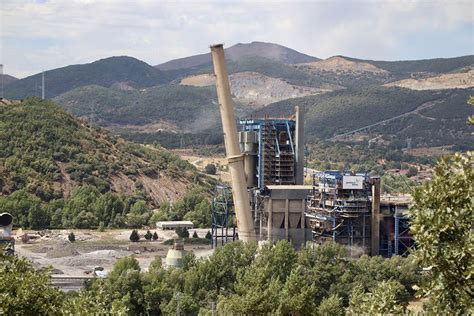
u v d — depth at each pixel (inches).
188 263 7273.6
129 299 6289.4
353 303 3179.1
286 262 7017.7
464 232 1956.2
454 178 1973.4
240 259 7086.6
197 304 6432.1
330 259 7032.5
